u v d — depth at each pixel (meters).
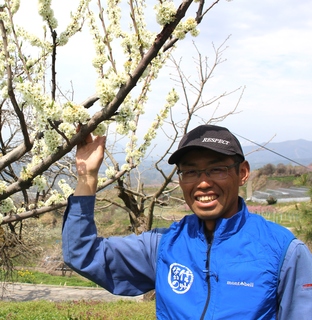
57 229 16.39
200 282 1.59
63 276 22.16
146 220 9.66
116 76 2.07
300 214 9.29
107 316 9.81
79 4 3.12
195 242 1.68
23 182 2.81
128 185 9.82
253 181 33.78
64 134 2.17
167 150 8.20
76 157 1.91
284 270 1.49
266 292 1.48
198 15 2.82
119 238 1.88
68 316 10.06
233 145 1.70
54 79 2.62
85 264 1.79
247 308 1.46
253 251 1.54
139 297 15.90
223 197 1.67
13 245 6.95
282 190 31.56
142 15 3.62
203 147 1.65
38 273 22.14
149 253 1.84
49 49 3.19
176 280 1.65
